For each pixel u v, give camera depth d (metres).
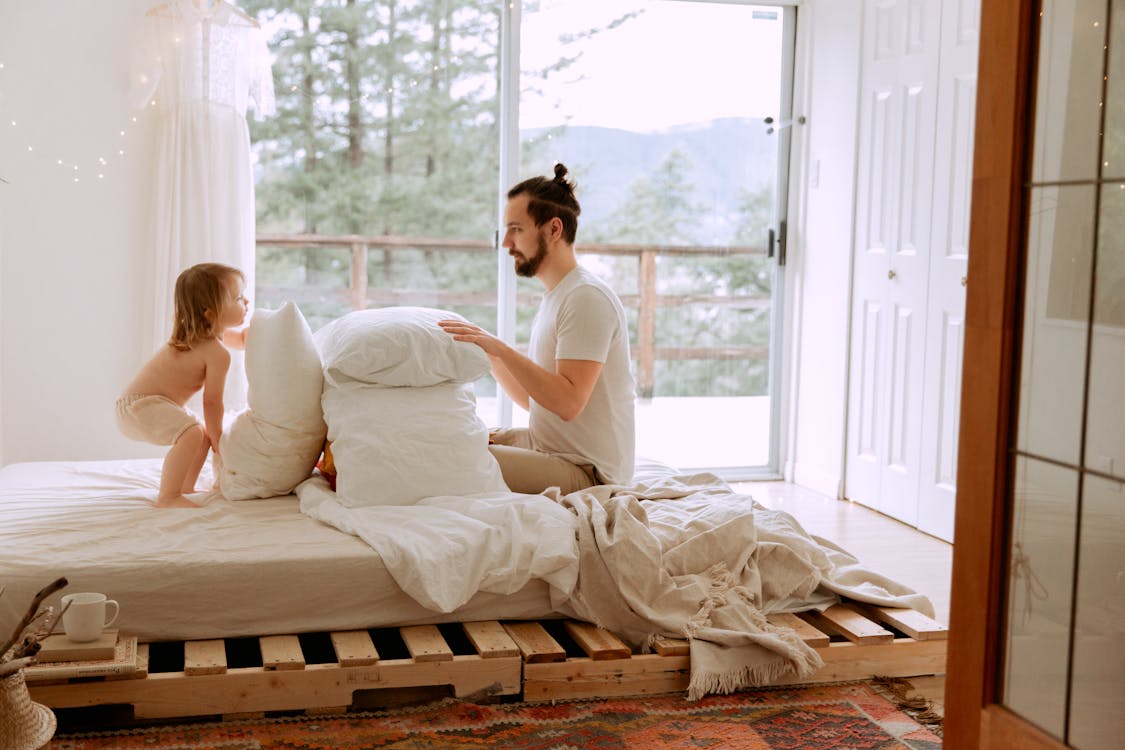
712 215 5.18
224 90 4.26
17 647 2.41
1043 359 2.00
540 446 3.42
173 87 4.22
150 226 4.29
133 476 3.40
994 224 2.06
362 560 2.70
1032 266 2.01
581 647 2.82
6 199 4.21
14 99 4.18
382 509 2.93
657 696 2.72
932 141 4.29
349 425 3.04
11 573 2.53
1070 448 1.95
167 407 3.16
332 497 3.01
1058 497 1.98
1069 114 1.93
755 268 5.25
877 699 2.74
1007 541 2.08
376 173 4.75
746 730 2.56
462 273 4.89
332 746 2.44
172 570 2.61
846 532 4.37
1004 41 2.02
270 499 3.14
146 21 4.20
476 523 2.83
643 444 5.23
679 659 2.73
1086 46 1.90
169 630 2.62
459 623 2.95
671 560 2.91
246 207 4.34
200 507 3.05
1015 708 2.07
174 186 4.24
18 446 4.32
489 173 4.87
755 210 5.22
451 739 2.48
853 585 3.08
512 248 3.39
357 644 2.65
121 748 2.40
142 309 4.37
